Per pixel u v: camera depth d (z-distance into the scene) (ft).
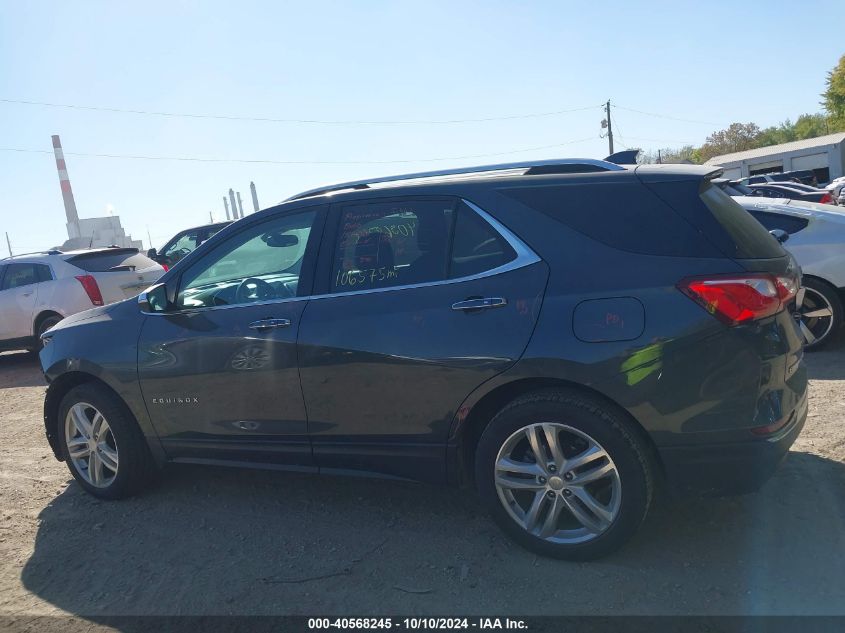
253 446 13.44
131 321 14.57
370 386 11.99
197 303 14.08
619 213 10.91
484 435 11.34
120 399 14.75
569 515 11.41
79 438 15.51
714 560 10.89
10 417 23.84
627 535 10.61
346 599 10.71
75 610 10.98
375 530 12.91
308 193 14.26
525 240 11.20
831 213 22.20
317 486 15.21
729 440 10.09
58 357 15.16
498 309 11.04
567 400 10.62
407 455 12.05
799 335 11.37
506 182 11.75
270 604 10.73
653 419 10.23
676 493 10.52
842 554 10.78
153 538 13.29
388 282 12.14
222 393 13.41
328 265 12.74
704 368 10.03
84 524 14.16
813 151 155.12
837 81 154.61
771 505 12.46
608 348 10.30
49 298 33.30
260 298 13.37
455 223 11.84
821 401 17.71
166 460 14.66
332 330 12.21
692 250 10.37
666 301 10.15
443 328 11.35
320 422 12.61
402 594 10.71
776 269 10.64
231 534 13.21
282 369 12.67
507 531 11.46
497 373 10.99
